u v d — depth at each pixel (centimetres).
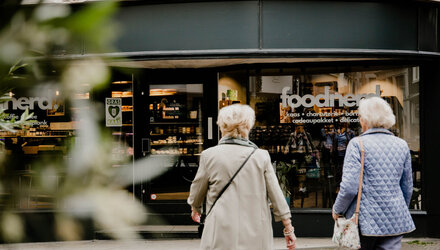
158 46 659
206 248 308
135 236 58
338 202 348
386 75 698
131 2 655
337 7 654
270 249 313
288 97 712
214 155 319
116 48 57
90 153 57
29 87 57
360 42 658
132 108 750
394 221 341
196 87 752
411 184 363
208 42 654
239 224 304
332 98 705
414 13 671
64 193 56
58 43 52
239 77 723
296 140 712
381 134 358
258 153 322
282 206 321
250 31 649
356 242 339
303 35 652
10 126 94
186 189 746
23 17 50
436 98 686
